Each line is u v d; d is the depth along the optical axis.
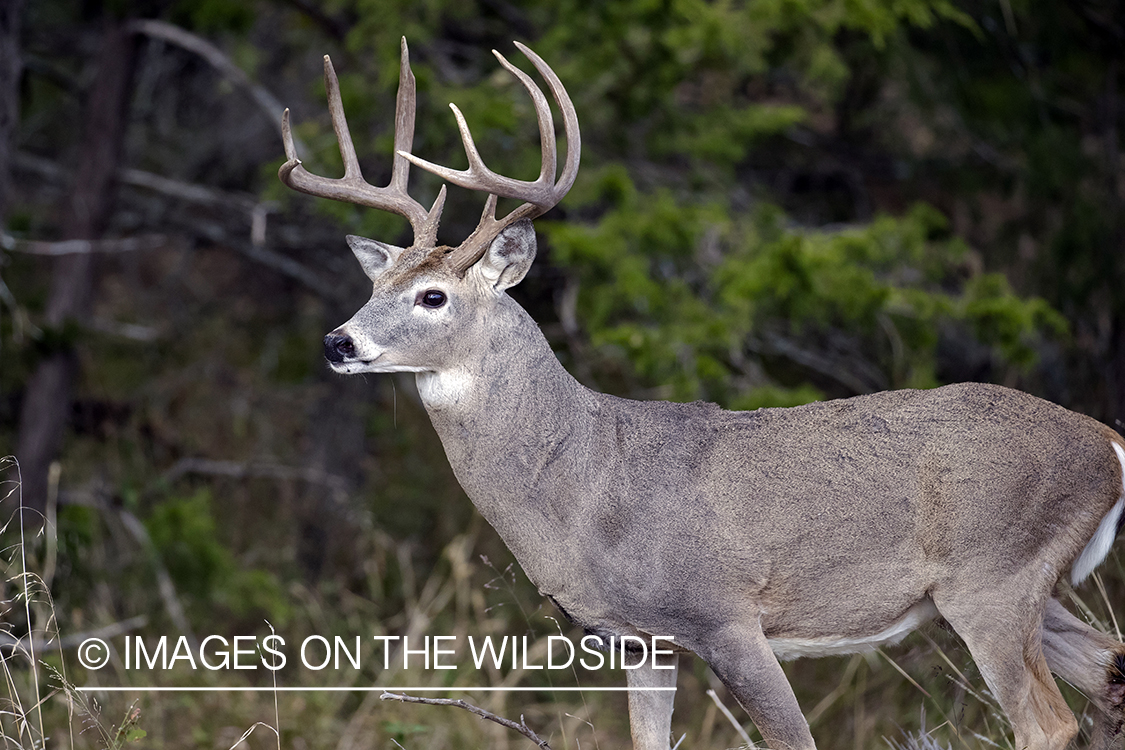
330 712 17.12
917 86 21.83
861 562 11.04
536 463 11.20
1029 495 10.91
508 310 11.36
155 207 25.28
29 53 25.22
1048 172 21.67
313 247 24.69
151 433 24.70
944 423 11.10
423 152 19.58
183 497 23.52
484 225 11.28
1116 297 21.80
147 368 27.91
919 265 19.86
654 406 11.64
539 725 17.41
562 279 22.05
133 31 22.00
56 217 26.36
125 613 20.27
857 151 24.31
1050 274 22.23
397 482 24.94
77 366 22.00
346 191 12.20
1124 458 11.23
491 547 21.95
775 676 10.95
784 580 11.07
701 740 16.36
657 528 11.04
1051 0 21.86
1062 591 11.89
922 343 18.78
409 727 15.12
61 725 16.44
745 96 23.41
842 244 18.20
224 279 30.70
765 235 19.47
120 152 22.69
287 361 28.05
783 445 11.23
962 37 21.94
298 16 23.28
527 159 19.05
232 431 27.58
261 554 23.38
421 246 11.73
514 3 20.98
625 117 19.61
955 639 13.30
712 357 18.25
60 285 22.27
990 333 18.31
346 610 21.05
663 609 11.07
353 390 25.27
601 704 17.78
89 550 19.92
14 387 21.25
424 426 26.11
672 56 19.00
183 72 27.53
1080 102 23.09
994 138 22.64
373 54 20.67
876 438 11.16
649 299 18.06
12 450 21.89
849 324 20.52
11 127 18.47
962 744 13.82
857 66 22.53
